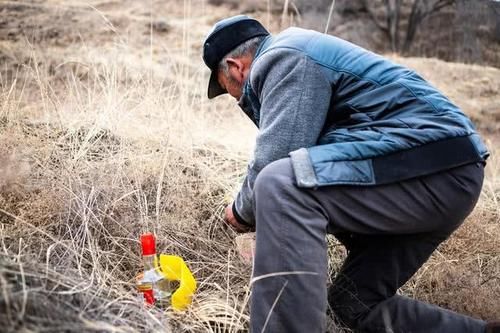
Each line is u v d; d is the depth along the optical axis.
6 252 2.08
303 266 1.91
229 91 2.42
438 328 2.32
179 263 2.34
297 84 2.10
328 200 1.96
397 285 2.38
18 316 1.59
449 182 2.06
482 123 5.92
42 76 4.15
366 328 2.37
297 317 1.91
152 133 3.28
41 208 2.57
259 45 2.33
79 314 1.75
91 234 2.59
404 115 2.11
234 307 2.36
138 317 2.00
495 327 2.28
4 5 5.86
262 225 1.95
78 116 3.35
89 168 2.89
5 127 3.09
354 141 2.05
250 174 2.12
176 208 2.86
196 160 3.21
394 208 2.03
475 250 3.17
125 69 4.27
